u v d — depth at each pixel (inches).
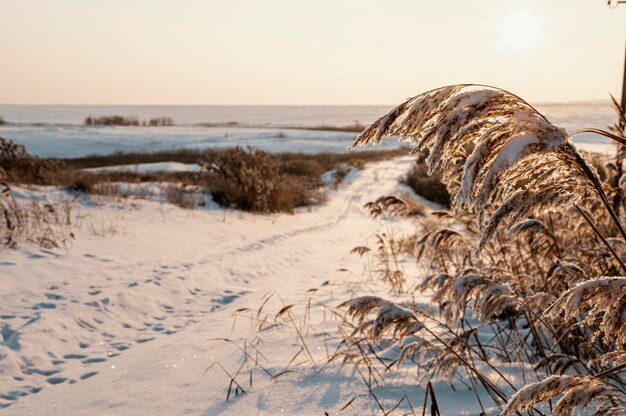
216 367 169.9
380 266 370.6
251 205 694.5
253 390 145.2
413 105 65.6
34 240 347.3
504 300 107.2
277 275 375.9
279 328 209.6
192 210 587.2
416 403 123.2
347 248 515.2
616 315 61.3
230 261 387.9
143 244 395.2
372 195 1127.6
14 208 387.9
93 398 156.7
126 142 2556.6
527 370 134.3
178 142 2628.0
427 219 497.0
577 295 62.8
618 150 158.2
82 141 2490.2
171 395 151.0
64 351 206.1
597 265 147.5
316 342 181.8
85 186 564.4
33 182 624.1
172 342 208.2
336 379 143.3
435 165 63.7
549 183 65.0
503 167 57.9
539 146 58.1
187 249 406.3
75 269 305.1
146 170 1250.6
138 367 181.0
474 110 61.4
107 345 215.9
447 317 127.7
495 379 130.7
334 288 300.7
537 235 133.6
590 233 163.0
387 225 709.3
